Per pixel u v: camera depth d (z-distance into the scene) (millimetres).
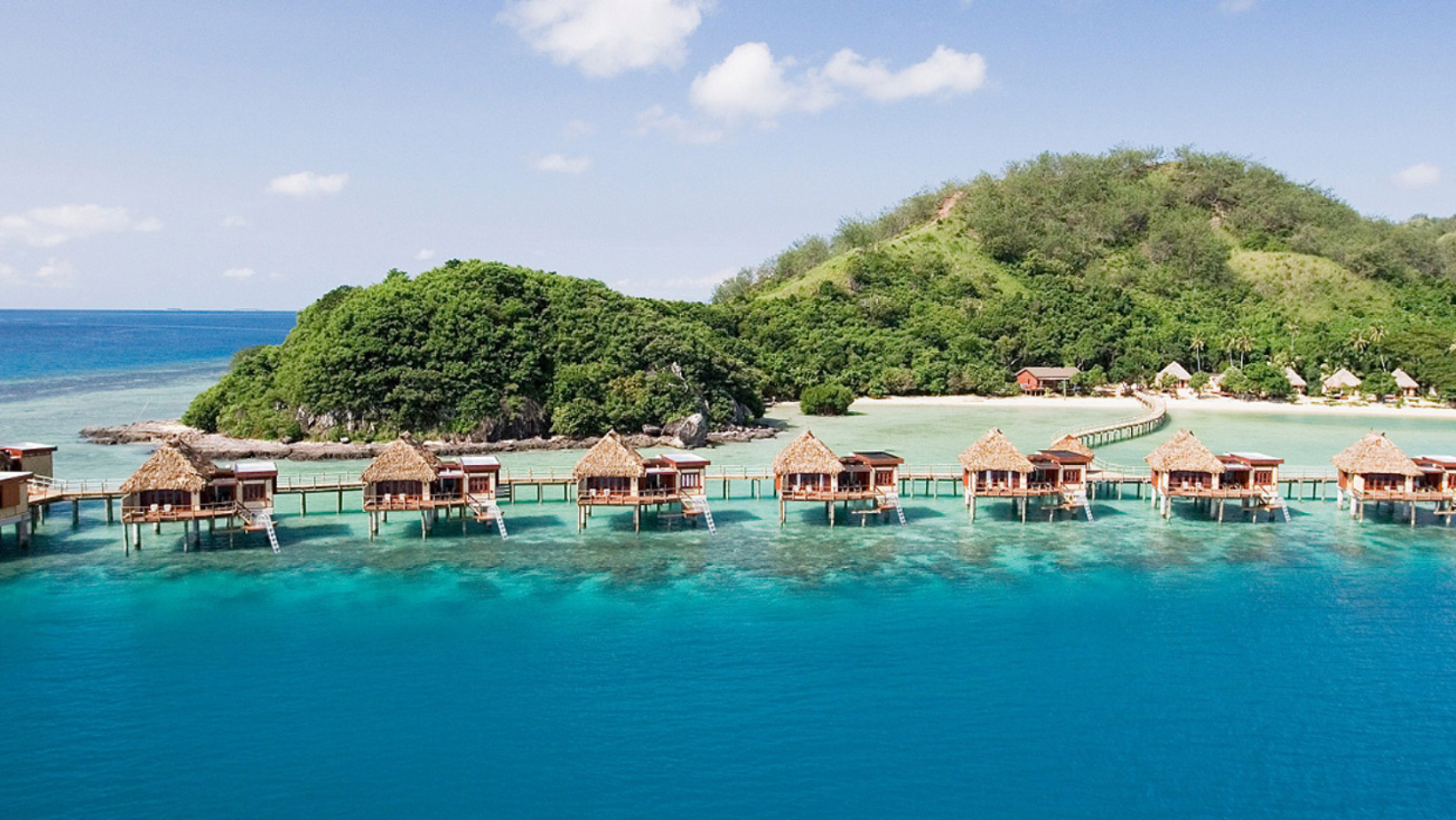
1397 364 154375
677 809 30656
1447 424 122750
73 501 61625
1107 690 38906
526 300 119062
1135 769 33094
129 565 54000
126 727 35219
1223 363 168125
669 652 42344
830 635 44375
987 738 35062
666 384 110438
